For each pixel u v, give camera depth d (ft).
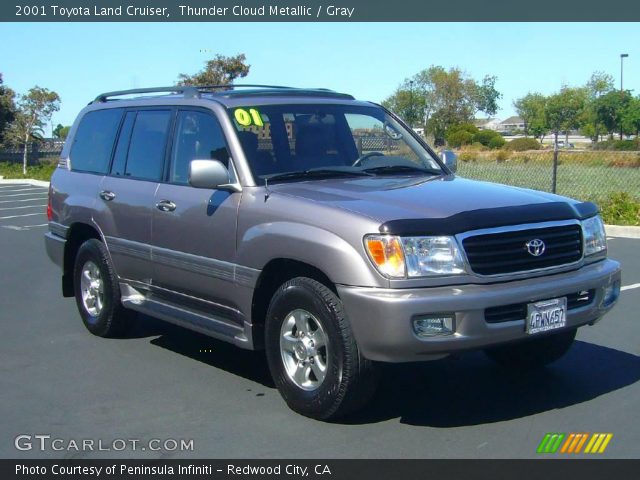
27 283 33.42
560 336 19.30
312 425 16.90
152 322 26.12
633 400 18.19
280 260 17.42
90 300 24.67
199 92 21.44
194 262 19.75
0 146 141.08
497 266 16.10
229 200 18.74
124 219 22.38
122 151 23.34
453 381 19.72
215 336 19.45
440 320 15.37
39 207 67.72
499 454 15.33
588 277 17.20
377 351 15.47
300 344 17.08
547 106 201.26
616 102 190.19
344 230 15.98
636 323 24.95
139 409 18.12
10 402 18.70
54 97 143.84
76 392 19.35
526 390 18.99
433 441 15.98
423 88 180.55
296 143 19.99
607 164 89.56
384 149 21.59
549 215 16.98
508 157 99.25
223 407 18.13
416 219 15.76
